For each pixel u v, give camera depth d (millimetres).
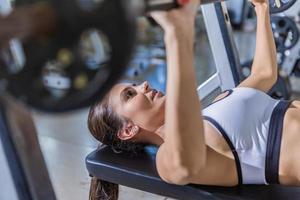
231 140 1384
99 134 1726
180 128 1079
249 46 4812
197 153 1131
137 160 1680
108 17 581
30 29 578
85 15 574
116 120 1637
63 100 630
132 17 588
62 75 621
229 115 1413
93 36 607
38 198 1002
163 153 1244
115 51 604
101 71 627
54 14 564
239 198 1406
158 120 1567
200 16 4441
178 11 893
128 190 2383
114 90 1597
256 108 1469
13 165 980
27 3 601
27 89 623
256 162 1401
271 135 1424
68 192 2375
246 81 1650
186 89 1021
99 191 1768
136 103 1555
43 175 1009
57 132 3090
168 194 1538
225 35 2252
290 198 1402
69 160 2715
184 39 940
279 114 1465
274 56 1682
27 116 970
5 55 624
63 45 590
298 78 3580
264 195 1422
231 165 1392
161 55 3643
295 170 1410
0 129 956
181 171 1189
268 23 1669
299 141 1407
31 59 607
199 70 4074
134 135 1620
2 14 595
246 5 5254
